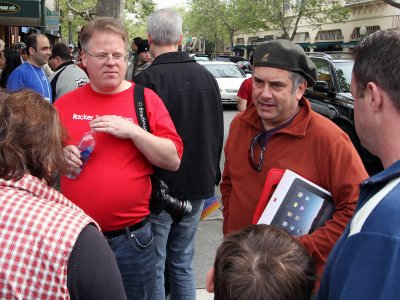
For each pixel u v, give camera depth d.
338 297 1.05
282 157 2.07
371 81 1.18
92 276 1.21
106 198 2.14
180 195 2.82
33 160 1.31
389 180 1.07
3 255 1.16
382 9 30.58
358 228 1.04
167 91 2.74
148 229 2.35
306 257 1.26
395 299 0.93
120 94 2.31
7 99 1.36
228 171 2.38
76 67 4.89
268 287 1.16
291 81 1.97
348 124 7.08
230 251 1.27
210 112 2.89
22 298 1.16
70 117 2.27
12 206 1.21
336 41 36.16
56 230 1.19
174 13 2.86
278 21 35.88
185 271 3.04
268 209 1.93
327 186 1.99
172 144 2.25
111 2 7.42
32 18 12.66
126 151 2.19
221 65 15.69
